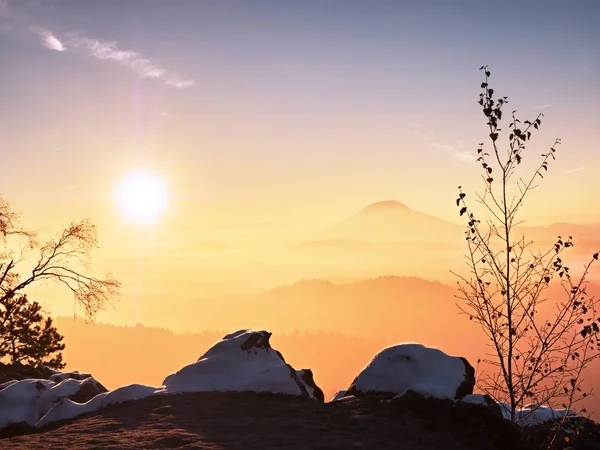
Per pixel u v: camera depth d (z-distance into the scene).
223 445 11.14
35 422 16.09
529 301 12.92
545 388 12.90
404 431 12.35
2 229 31.95
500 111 13.40
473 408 13.05
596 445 14.03
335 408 14.25
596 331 12.33
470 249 13.43
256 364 16.58
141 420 13.45
